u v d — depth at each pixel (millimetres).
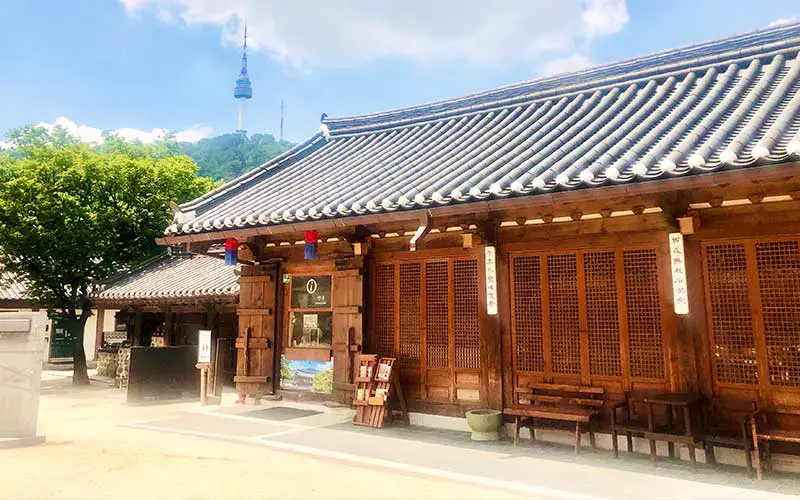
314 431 8953
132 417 11203
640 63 11531
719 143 6730
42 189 16312
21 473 6328
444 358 9492
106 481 6023
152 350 13891
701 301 7348
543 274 8680
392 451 7586
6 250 16594
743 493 5723
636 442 7555
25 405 8320
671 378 7473
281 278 11719
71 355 24562
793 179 6402
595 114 10633
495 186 7477
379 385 9562
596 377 8078
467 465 6840
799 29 10102
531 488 5879
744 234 7133
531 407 7898
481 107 13406
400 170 10852
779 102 7938
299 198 10781
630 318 7910
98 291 19172
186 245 11625
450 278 9617
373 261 10539
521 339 8758
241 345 11914
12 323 8398
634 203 7762
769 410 6777
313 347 11141
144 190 19109
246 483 6000
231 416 10289
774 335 6895
